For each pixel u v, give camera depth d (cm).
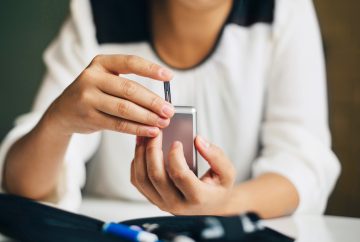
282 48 85
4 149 74
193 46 85
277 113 83
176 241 44
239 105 85
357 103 142
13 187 70
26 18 164
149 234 45
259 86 86
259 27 86
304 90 83
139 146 57
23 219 48
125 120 55
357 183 143
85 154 84
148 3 86
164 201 56
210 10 82
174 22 83
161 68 55
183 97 85
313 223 61
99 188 89
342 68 143
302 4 88
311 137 79
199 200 55
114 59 57
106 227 47
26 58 165
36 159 67
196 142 56
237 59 86
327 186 76
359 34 141
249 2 87
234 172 58
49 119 63
